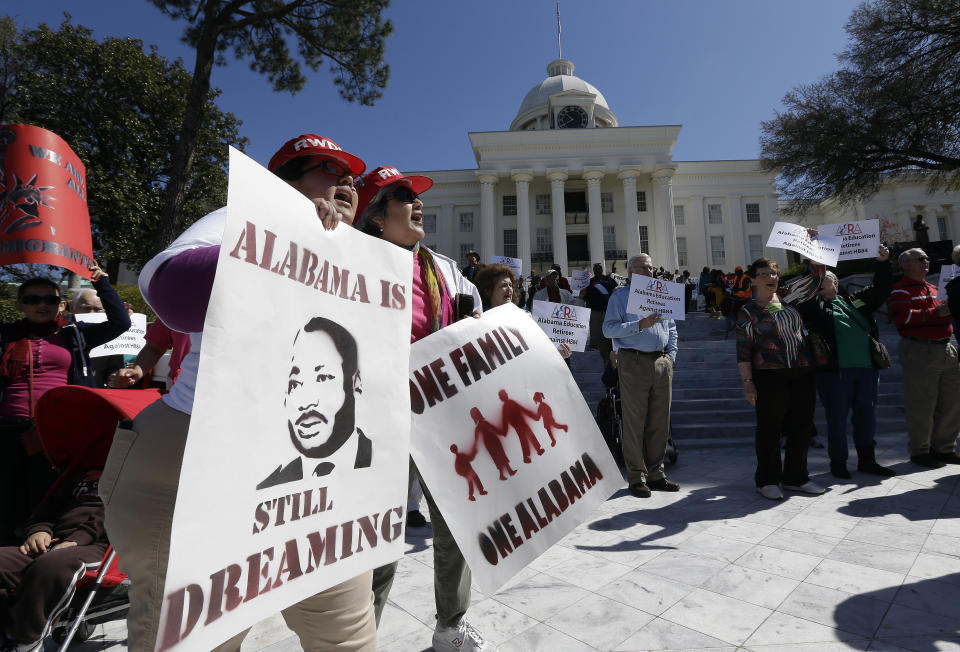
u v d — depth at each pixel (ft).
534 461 5.48
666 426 14.40
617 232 122.11
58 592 6.48
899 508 11.62
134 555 3.43
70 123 54.13
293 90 46.75
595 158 116.37
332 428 3.68
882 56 58.18
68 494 7.66
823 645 6.61
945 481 13.35
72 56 55.42
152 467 3.46
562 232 113.39
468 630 6.67
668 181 114.21
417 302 5.98
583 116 136.67
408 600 8.41
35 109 53.36
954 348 15.06
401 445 4.19
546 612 7.77
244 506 3.07
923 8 53.93
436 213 126.62
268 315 3.27
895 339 31.30
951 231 118.93
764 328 13.30
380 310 4.20
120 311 11.14
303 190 4.50
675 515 12.12
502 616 7.70
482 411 5.40
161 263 3.43
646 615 7.56
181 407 3.56
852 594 7.89
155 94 58.44
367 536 3.88
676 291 13.91
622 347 14.39
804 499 12.75
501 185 124.47
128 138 57.06
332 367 3.72
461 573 6.47
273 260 3.34
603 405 17.37
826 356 13.34
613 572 9.13
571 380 6.06
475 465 5.17
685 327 41.55
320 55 46.11
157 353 11.47
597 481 5.81
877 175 61.67
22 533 8.97
